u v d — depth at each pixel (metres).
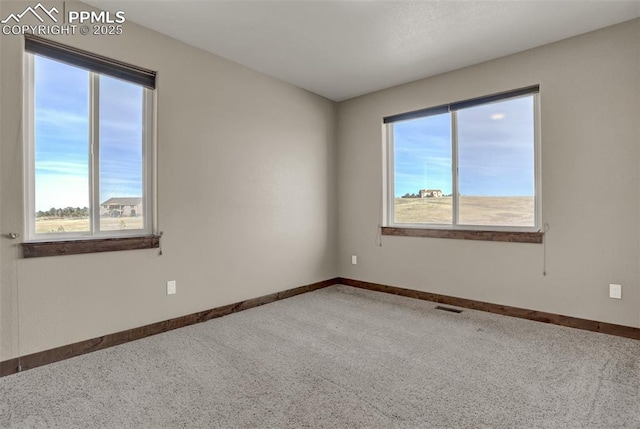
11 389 1.94
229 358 2.35
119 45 2.58
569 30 2.77
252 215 3.58
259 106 3.64
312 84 4.01
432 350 2.48
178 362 2.28
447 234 3.64
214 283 3.23
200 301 3.12
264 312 3.40
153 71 2.79
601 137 2.76
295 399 1.85
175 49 2.92
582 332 2.80
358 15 2.55
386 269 4.17
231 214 3.38
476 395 1.88
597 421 1.65
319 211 4.39
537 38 2.90
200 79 3.11
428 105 3.78
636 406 1.77
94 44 2.46
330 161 4.55
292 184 4.02
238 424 1.64
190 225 3.04
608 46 2.71
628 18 2.60
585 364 2.23
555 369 2.17
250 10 2.49
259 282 3.65
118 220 2.68
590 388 1.94
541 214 3.06
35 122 2.27
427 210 3.92
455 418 1.68
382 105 4.18
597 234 2.78
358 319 3.17
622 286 2.68
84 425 1.63
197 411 1.74
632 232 2.64
